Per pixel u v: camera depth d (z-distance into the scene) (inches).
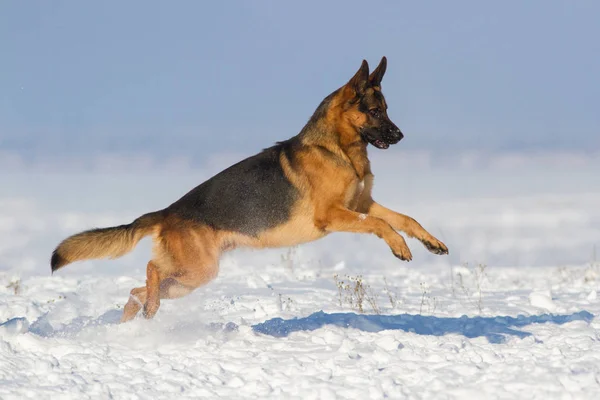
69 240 400.5
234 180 401.1
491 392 280.1
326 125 407.2
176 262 393.7
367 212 422.6
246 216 398.0
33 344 341.1
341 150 405.4
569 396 272.5
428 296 526.3
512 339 362.6
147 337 369.7
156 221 401.1
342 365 317.4
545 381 287.0
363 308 474.3
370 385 289.1
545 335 372.2
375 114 407.8
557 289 564.7
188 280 396.8
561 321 417.1
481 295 534.9
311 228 405.7
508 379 291.7
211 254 394.6
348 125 406.3
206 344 355.3
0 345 334.3
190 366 319.0
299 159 406.0
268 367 316.8
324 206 400.8
